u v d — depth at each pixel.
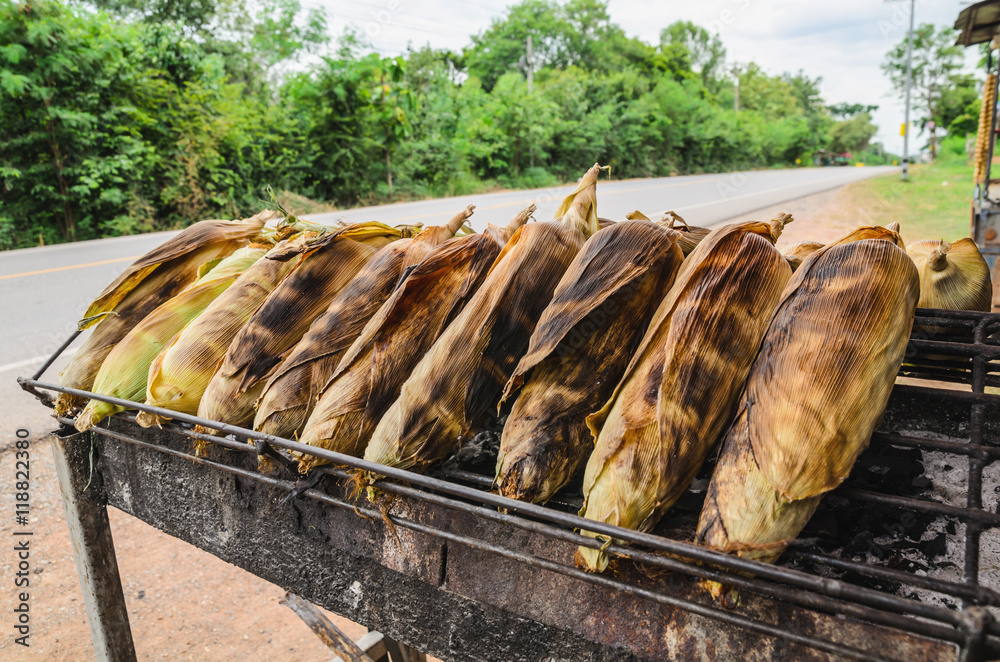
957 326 1.41
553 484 1.11
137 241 11.26
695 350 1.02
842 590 0.77
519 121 23.66
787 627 0.91
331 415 1.25
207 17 20.95
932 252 1.69
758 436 0.95
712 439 1.02
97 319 1.79
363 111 17.69
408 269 1.32
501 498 0.97
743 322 1.06
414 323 1.31
